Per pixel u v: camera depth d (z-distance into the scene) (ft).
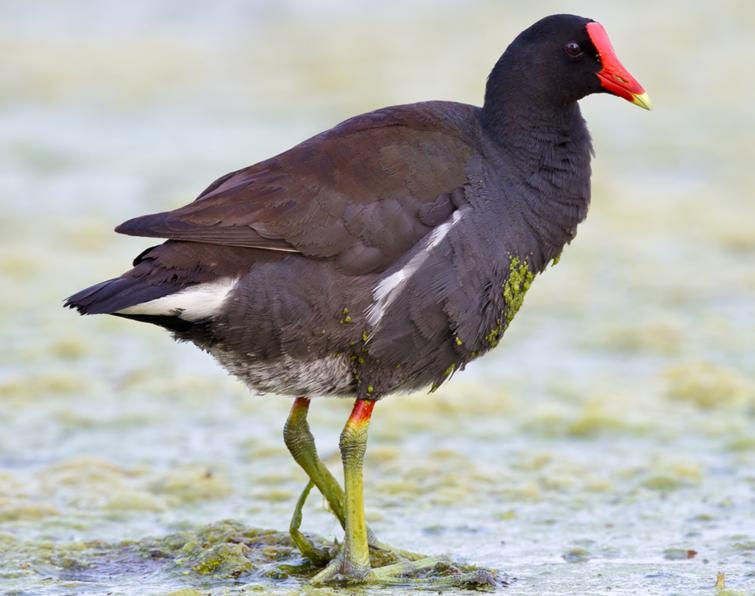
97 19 110.32
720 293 57.16
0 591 28.22
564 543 31.99
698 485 36.47
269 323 27.84
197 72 98.43
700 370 47.11
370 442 40.91
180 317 27.50
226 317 27.66
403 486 36.52
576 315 54.80
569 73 30.73
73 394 45.14
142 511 34.68
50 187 72.79
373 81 93.15
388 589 28.53
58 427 41.86
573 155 30.89
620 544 31.78
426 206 28.68
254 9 112.06
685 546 31.45
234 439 41.06
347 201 28.19
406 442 40.96
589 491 36.24
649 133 84.69
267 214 27.76
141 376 47.16
